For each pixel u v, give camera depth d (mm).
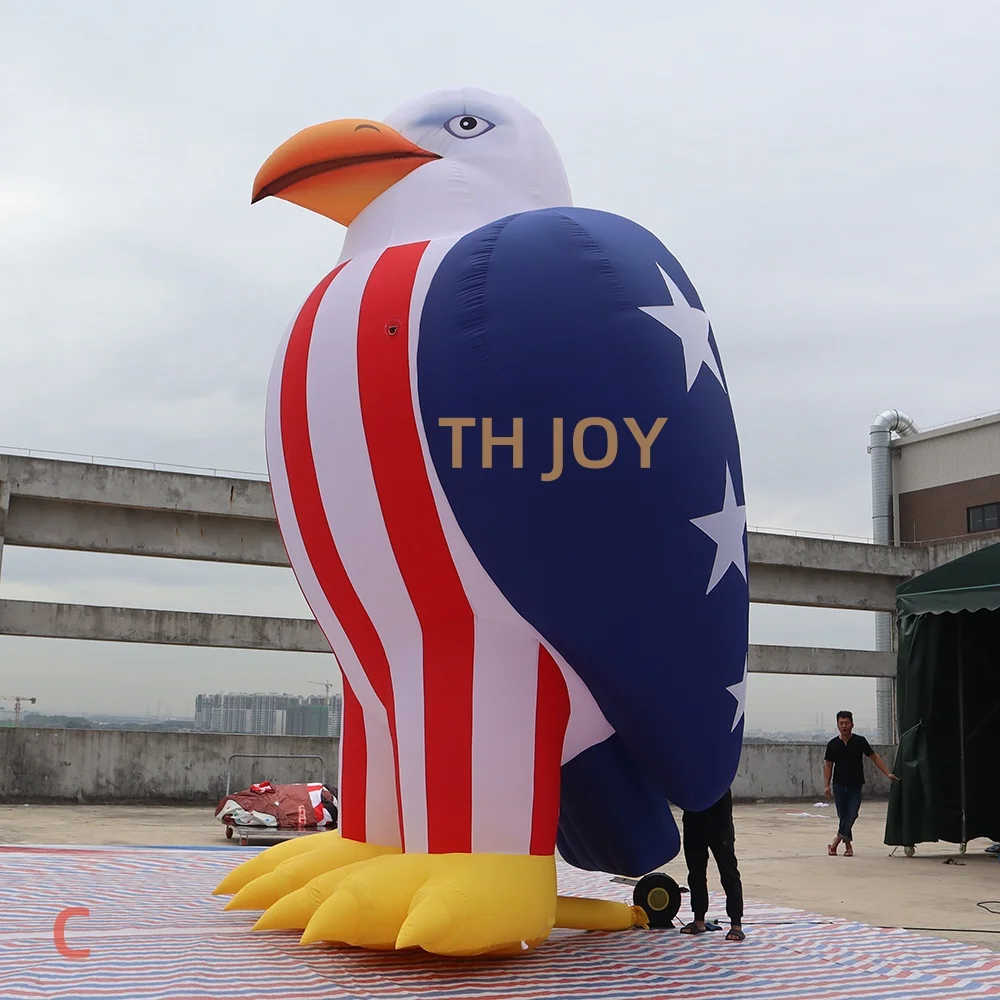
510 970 4562
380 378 4820
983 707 10344
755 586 19312
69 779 14367
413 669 4863
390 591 4871
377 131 5453
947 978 4773
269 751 15328
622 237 5000
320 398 5008
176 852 8578
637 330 4715
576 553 4551
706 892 5598
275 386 5371
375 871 4551
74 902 6094
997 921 6617
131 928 5270
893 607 20469
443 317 4777
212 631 15609
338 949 4773
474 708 4695
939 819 10141
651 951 5102
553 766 4770
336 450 4930
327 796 10578
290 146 5395
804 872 9062
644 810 5375
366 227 5477
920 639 10422
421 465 4688
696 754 4746
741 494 4977
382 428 4785
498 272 4785
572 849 5688
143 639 15242
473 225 5348
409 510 4727
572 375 4609
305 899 4766
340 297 5137
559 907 5402
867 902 7398
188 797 14867
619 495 4559
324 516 5008
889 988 4551
